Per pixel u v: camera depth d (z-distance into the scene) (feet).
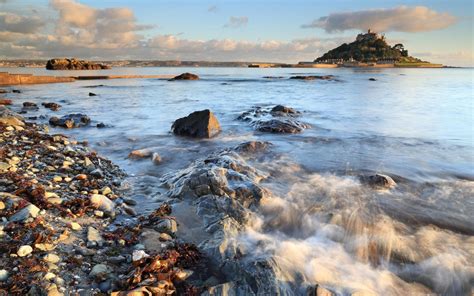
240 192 27.12
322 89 158.92
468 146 48.11
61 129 59.00
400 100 109.60
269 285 16.55
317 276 18.10
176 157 41.50
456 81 233.35
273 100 109.60
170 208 24.88
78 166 33.09
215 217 23.62
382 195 29.35
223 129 58.90
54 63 455.22
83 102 100.68
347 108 89.04
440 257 20.34
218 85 186.80
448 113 80.59
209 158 36.04
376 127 62.54
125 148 46.14
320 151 44.32
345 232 23.15
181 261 18.47
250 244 20.94
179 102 102.63
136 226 21.93
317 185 31.40
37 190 23.81
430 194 29.89
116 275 16.61
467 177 34.71
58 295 14.28
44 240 17.84
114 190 29.01
